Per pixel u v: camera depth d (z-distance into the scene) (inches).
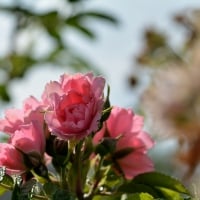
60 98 22.2
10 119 23.8
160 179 25.0
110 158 24.7
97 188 24.8
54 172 23.8
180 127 28.5
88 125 22.3
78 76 22.5
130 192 24.9
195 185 24.9
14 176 23.6
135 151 25.0
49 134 23.1
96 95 22.3
